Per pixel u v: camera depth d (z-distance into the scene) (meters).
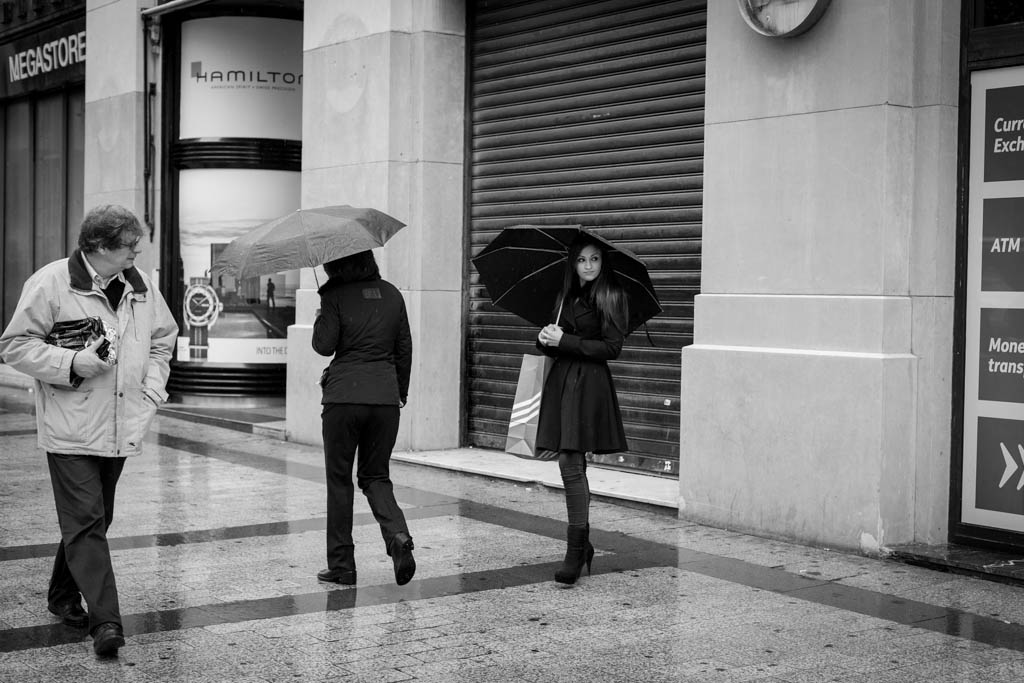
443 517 8.17
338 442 6.19
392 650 5.22
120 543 7.27
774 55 7.57
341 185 11.33
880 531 7.00
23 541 7.27
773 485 7.54
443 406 10.97
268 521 7.96
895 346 7.06
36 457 10.62
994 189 6.99
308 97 11.73
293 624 5.61
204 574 6.53
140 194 14.80
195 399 14.47
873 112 7.04
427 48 10.73
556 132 10.15
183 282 14.57
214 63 14.30
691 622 5.72
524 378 6.40
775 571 6.73
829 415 7.21
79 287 5.04
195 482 9.50
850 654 5.24
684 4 9.03
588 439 6.25
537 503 8.70
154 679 4.79
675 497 8.48
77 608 5.54
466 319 11.09
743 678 4.90
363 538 7.48
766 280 7.67
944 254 7.19
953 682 4.87
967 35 7.08
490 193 10.84
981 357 7.07
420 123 10.74
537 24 10.32
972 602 6.13
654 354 9.29
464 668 4.99
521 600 6.08
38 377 4.96
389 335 6.21
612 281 6.35
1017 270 6.89
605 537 7.61
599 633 5.52
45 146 17.73
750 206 7.75
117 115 14.99
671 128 9.16
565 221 10.08
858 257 7.14
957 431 7.18
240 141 14.20
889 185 7.00
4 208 18.94
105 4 15.20
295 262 5.85
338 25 11.31
